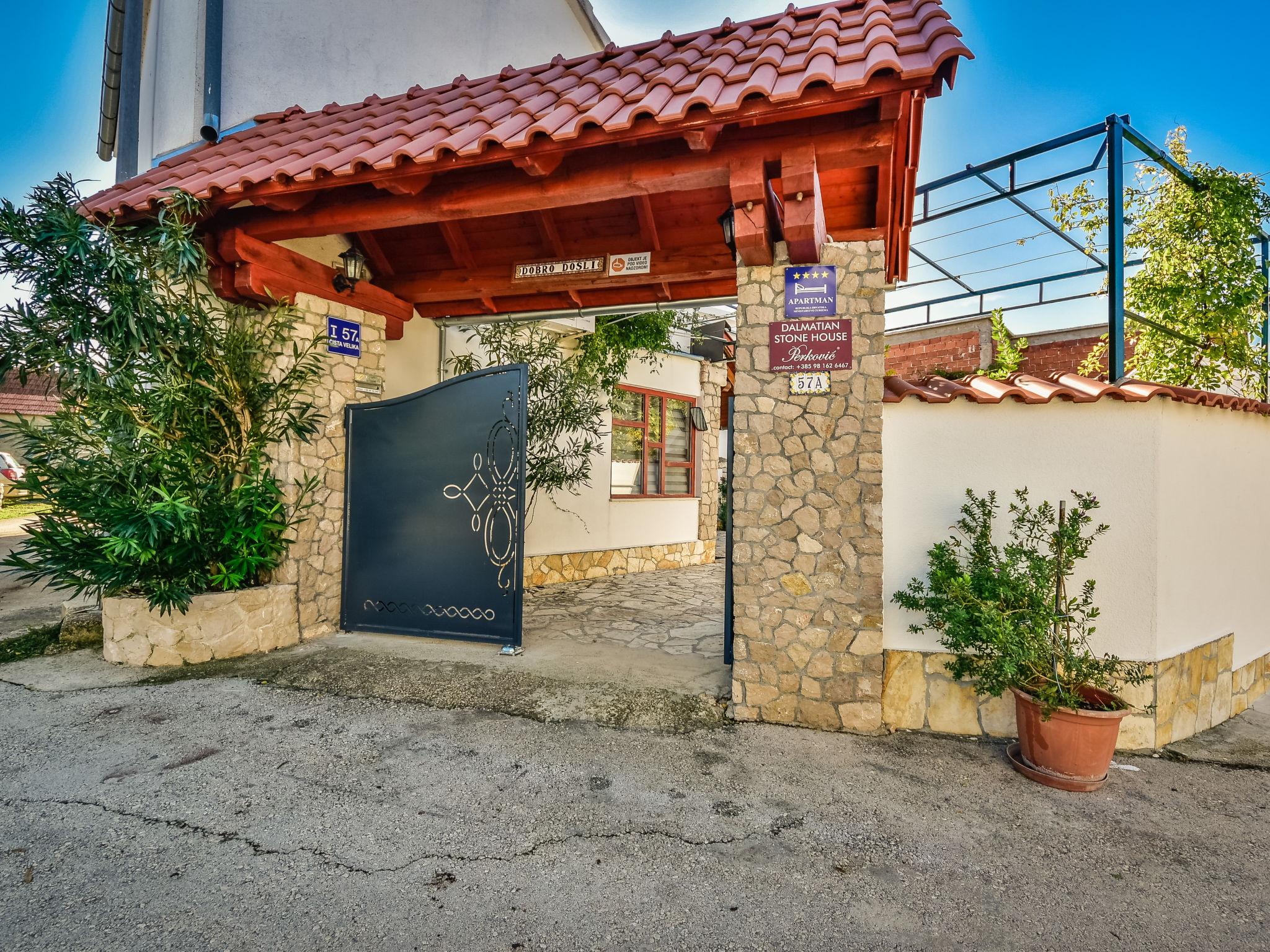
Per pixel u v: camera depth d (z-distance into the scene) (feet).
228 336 16.08
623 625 20.95
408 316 21.24
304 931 6.95
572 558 30.35
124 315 14.39
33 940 6.70
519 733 12.16
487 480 17.29
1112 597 12.16
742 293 13.32
